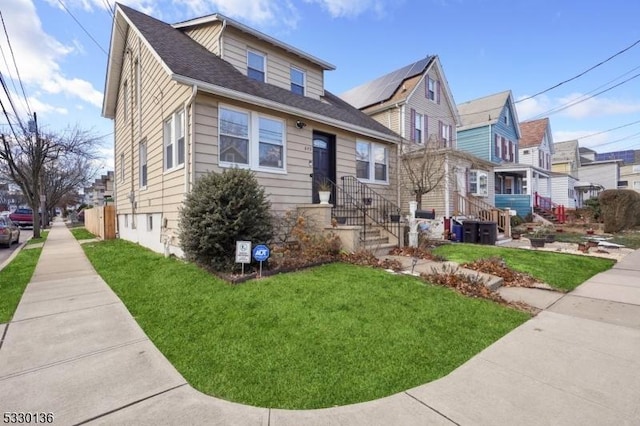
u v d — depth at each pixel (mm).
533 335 3297
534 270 6188
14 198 47750
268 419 2041
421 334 3227
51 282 5738
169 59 6484
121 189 12711
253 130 7320
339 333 3207
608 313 3998
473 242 10281
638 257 8039
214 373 2570
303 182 8375
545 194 23500
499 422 1980
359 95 18031
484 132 20578
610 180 34656
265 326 3373
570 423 1971
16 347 3098
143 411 2125
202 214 5465
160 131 8125
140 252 8344
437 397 2246
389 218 9539
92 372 2625
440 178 11539
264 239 5703
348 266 5875
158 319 3752
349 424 1984
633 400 2199
